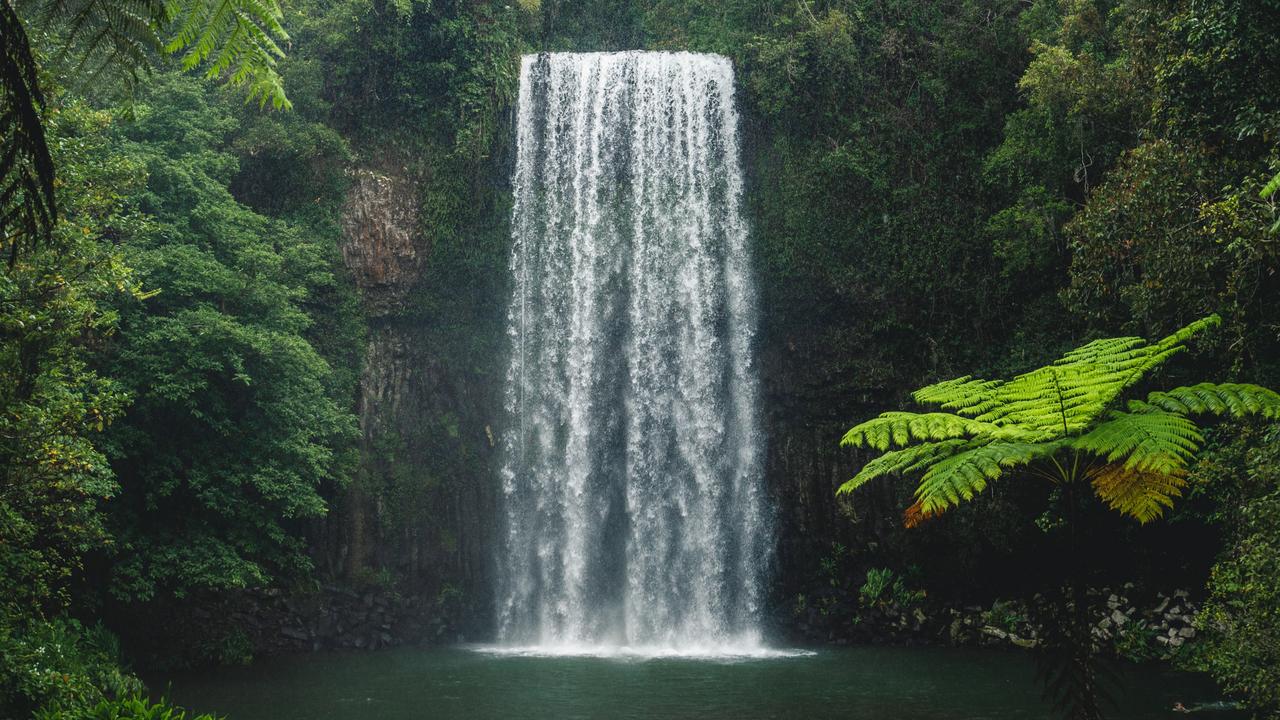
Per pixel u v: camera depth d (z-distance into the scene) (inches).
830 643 1227.2
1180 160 729.0
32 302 613.0
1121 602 1110.4
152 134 1103.0
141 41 140.9
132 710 438.0
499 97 1365.7
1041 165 1191.6
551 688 867.4
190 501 1026.7
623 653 1149.7
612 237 1370.6
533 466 1326.3
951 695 821.9
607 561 1318.9
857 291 1312.7
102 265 657.6
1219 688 839.1
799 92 1344.7
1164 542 1131.9
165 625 1030.4
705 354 1343.5
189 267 1015.0
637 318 1355.8
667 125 1386.6
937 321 1298.0
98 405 650.2
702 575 1305.4
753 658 1085.1
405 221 1331.2
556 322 1357.0
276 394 1051.3
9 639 585.0
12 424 581.6
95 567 972.6
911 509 275.9
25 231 129.7
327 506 1226.0
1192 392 259.0
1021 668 984.3
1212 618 679.1
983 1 1337.4
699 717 726.5
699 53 1402.6
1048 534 979.3
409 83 1350.9
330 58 1360.7
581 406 1343.5
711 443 1330.0
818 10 1398.9
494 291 1346.0
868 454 1305.4
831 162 1317.7
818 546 1304.1
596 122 1389.0
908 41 1352.1
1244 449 667.4
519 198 1369.3
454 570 1286.9
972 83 1330.0
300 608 1173.7
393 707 776.3
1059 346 1220.5
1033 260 1226.6
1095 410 265.0
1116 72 1066.7
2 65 124.6
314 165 1305.4
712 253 1357.0
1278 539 587.5
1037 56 1187.9
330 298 1284.4
